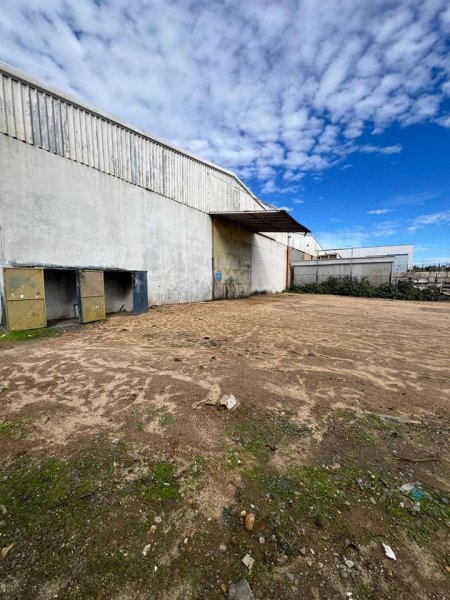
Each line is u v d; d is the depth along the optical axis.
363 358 4.77
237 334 6.39
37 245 7.20
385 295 19.83
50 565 1.42
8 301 6.25
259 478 2.02
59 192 7.62
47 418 2.74
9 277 6.25
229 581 1.36
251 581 1.36
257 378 3.72
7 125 6.60
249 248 17.59
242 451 2.30
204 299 13.47
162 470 2.08
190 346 5.26
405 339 6.27
